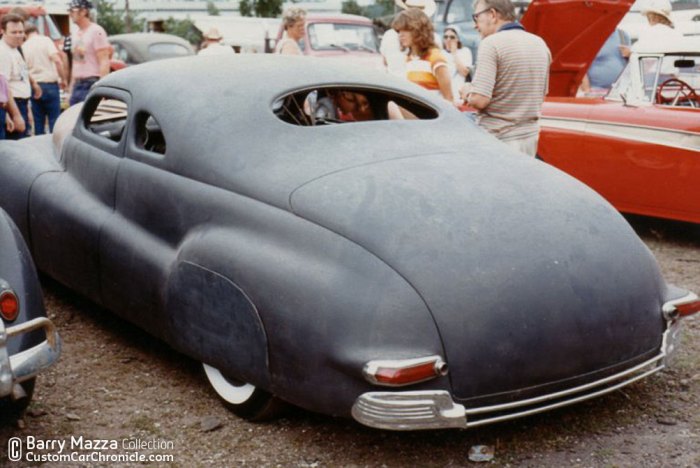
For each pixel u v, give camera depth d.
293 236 3.09
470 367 2.85
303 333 2.94
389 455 3.20
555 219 3.18
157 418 3.53
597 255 3.14
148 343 4.32
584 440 3.28
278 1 26.69
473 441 3.28
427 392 2.81
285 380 3.04
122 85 4.14
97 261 3.97
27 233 4.56
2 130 7.44
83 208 4.11
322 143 3.47
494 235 3.03
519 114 5.21
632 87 6.36
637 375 3.23
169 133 3.70
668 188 6.05
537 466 3.10
